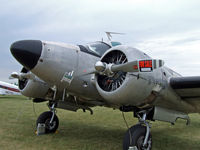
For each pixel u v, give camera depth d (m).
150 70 3.20
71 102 5.35
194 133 6.22
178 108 4.59
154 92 3.76
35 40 3.77
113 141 4.73
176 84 3.94
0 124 6.46
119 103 3.66
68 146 4.22
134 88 3.41
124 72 3.63
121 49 3.67
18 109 11.20
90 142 4.59
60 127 6.38
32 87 5.10
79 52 4.20
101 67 3.45
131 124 7.48
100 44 4.81
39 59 3.61
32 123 6.80
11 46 3.56
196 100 4.48
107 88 3.82
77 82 4.10
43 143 4.40
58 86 4.16
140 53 3.71
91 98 4.62
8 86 25.36
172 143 4.92
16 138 4.75
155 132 6.36
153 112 4.04
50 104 5.61
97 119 8.38
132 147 3.45
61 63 3.84
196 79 3.73
